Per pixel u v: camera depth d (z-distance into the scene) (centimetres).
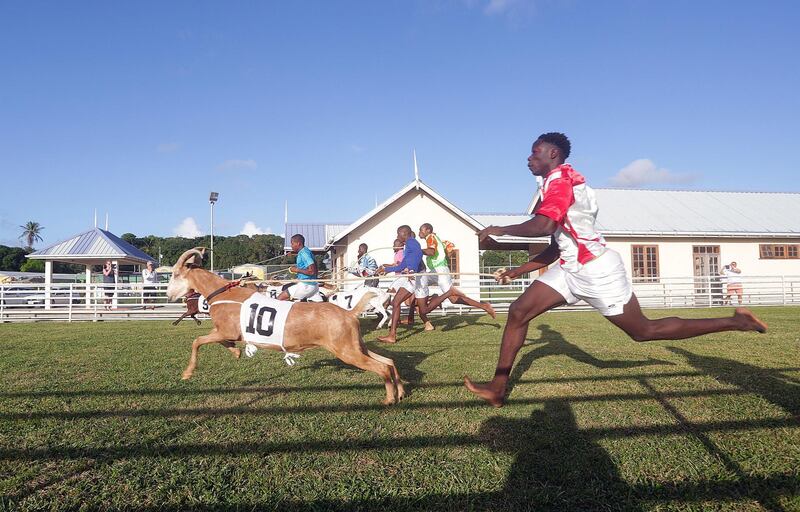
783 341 922
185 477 360
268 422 470
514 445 407
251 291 588
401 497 328
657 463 372
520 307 462
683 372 646
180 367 736
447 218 2212
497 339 1002
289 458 389
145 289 1936
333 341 524
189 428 457
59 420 483
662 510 314
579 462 375
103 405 531
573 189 414
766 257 2502
